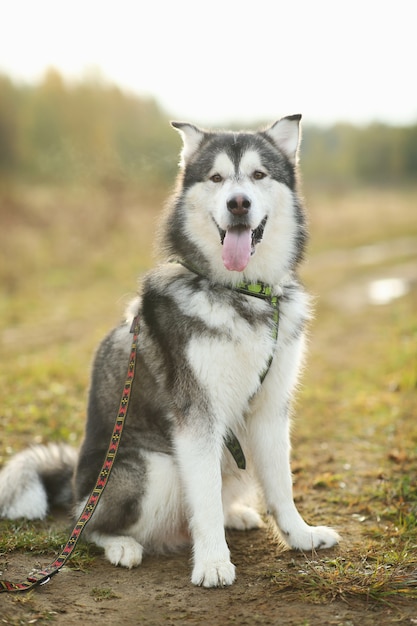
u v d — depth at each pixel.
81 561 3.37
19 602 2.91
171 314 3.49
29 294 12.48
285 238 3.77
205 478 3.31
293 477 4.77
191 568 3.41
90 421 3.92
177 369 3.42
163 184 21.91
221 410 3.41
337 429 5.93
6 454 4.99
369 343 9.83
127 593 3.09
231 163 3.69
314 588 3.04
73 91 29.83
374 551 3.50
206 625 2.78
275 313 3.54
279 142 3.97
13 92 30.62
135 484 3.48
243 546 3.69
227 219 3.49
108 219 18.88
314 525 3.95
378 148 68.62
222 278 3.58
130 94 28.72
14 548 3.49
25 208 18.36
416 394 6.83
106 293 13.02
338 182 54.47
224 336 3.35
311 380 7.86
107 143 23.75
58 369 7.59
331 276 17.23
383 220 32.69
